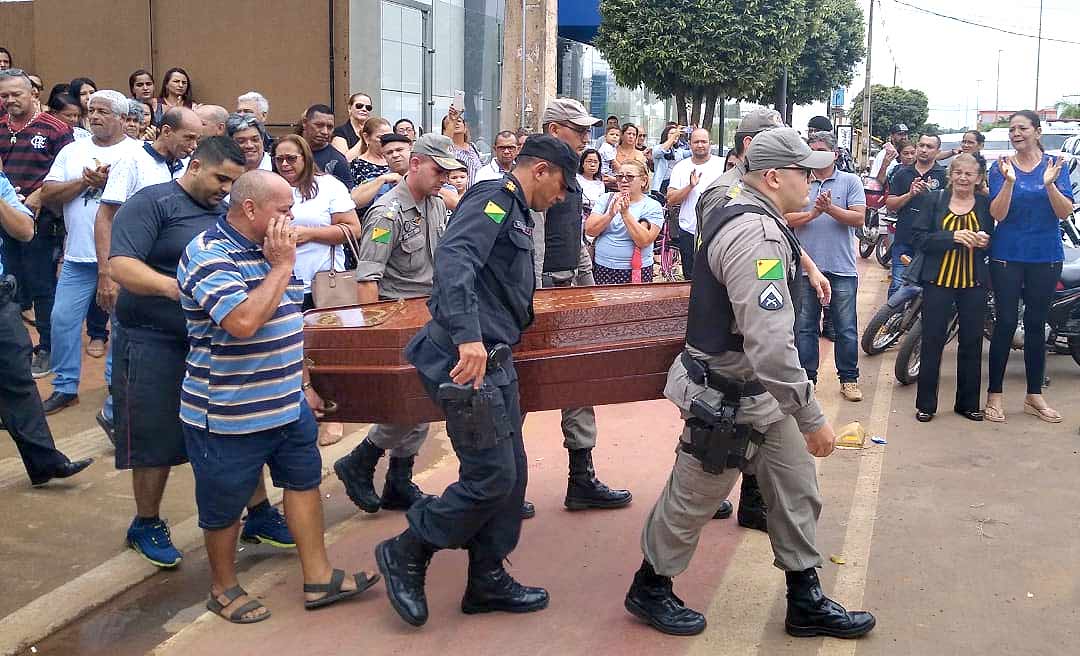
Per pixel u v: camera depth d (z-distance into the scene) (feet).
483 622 12.84
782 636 12.51
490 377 11.83
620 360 13.25
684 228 29.86
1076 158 33.88
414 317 14.03
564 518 16.40
